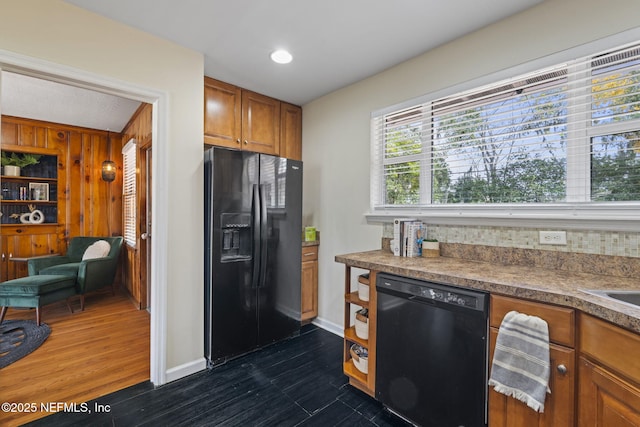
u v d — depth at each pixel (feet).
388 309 5.52
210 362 7.33
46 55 5.24
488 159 6.32
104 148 14.52
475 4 5.45
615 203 4.78
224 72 8.16
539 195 5.63
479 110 6.43
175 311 6.79
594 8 4.88
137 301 11.87
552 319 3.78
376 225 8.33
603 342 3.33
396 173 8.03
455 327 4.61
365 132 8.60
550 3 5.32
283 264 8.70
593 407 3.43
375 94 8.32
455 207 6.70
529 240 5.61
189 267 7.01
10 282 10.00
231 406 5.91
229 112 8.85
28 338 8.92
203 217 7.28
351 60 7.54
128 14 5.78
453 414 4.63
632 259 4.57
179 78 6.83
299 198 9.12
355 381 6.56
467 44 6.42
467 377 4.49
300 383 6.72
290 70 8.09
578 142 5.17
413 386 5.12
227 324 7.50
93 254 12.41
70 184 13.69
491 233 6.09
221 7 5.57
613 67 4.84
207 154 7.46
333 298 9.57
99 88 5.92
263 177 8.17
